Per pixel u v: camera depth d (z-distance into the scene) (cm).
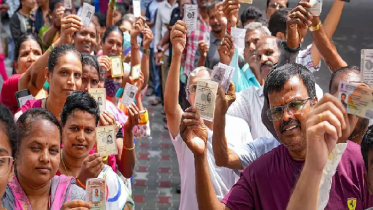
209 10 724
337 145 218
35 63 444
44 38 620
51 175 279
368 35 1029
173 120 389
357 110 205
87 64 441
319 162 195
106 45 636
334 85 346
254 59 524
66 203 255
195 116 268
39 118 280
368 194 263
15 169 277
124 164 423
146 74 601
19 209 267
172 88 386
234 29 492
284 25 561
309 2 384
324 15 927
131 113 411
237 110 421
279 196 263
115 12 876
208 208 267
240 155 331
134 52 578
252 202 272
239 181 278
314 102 269
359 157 268
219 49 483
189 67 747
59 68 388
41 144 276
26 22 857
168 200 655
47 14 867
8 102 471
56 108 397
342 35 1025
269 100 274
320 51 411
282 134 264
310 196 199
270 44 454
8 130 216
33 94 459
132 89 490
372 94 202
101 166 310
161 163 753
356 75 342
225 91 318
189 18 505
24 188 276
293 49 379
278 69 271
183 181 381
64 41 432
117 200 310
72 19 428
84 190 284
